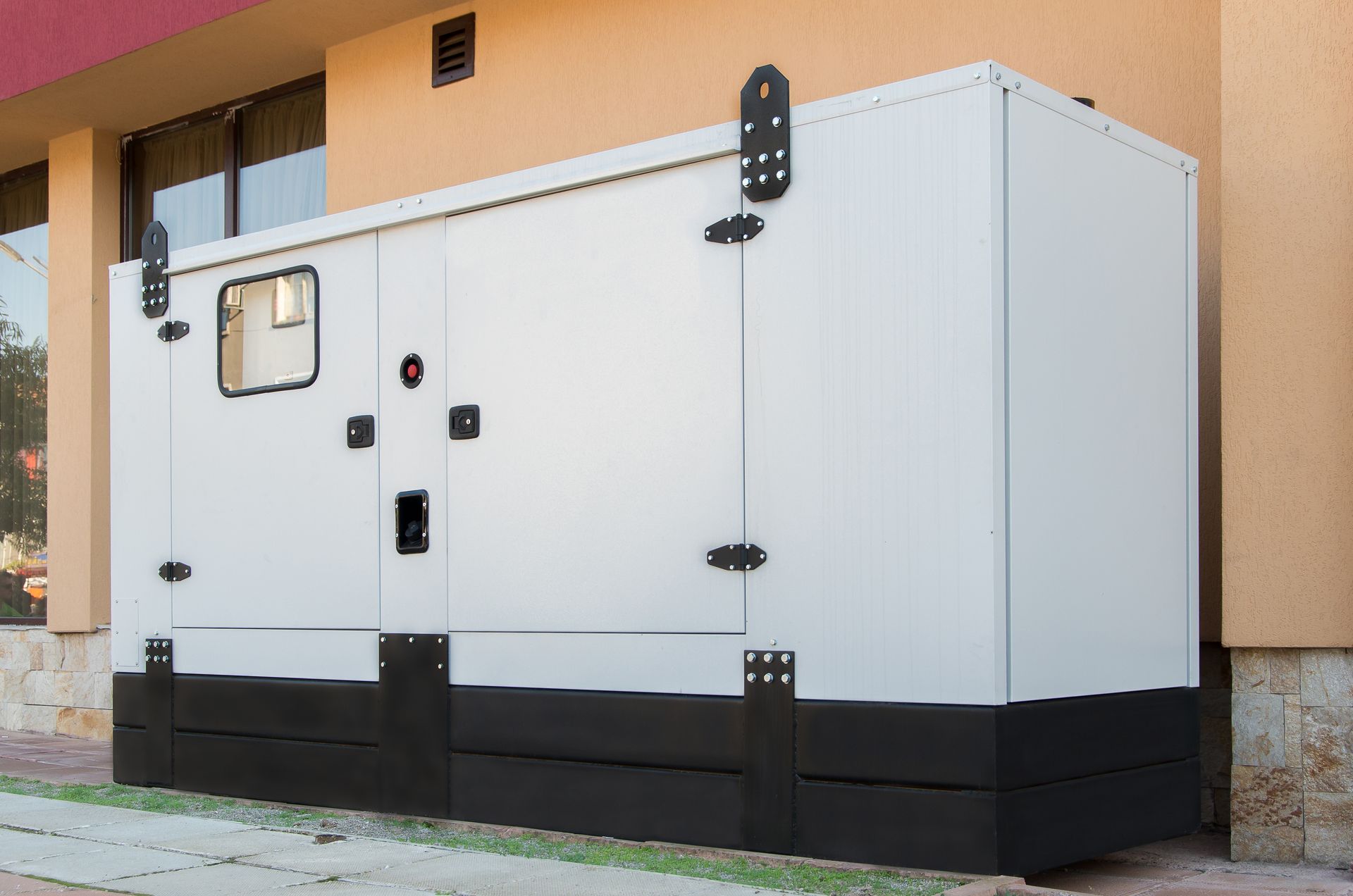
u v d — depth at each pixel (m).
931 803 3.30
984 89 3.30
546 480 4.15
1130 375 3.81
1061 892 3.05
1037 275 3.45
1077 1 4.66
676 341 3.88
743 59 5.47
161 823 4.44
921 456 3.37
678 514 3.84
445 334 4.45
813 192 3.61
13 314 9.20
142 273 5.46
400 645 4.50
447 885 3.34
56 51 7.50
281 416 4.93
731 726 3.69
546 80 6.15
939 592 3.32
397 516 4.53
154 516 5.35
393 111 6.78
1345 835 3.79
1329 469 3.82
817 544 3.55
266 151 7.84
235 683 5.00
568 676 4.06
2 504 9.08
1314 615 3.82
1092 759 3.53
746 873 3.39
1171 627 3.92
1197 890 3.47
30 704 8.35
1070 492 3.52
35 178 9.16
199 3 6.69
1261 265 3.95
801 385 3.60
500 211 4.34
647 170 3.96
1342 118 3.84
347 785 4.63
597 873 3.45
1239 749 3.96
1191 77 4.43
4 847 4.03
